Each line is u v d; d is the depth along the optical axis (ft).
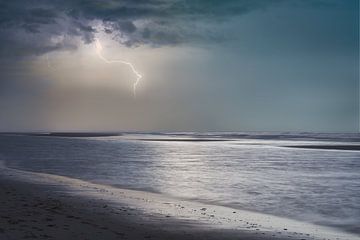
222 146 316.19
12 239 35.83
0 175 107.65
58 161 164.14
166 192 83.82
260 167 141.49
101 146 313.53
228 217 58.80
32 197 67.10
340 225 55.21
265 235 47.52
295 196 78.95
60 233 39.70
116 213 56.75
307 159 178.29
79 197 72.33
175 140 488.02
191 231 48.03
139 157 190.80
